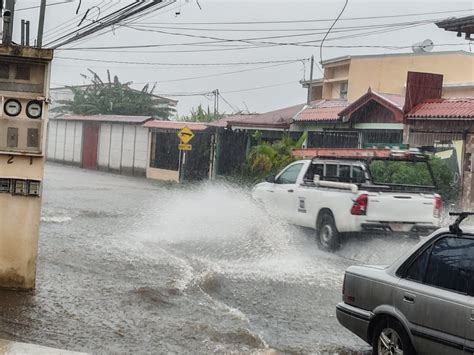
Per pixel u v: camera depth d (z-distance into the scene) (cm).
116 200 2202
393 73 3591
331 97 4022
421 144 2145
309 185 1389
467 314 538
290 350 694
